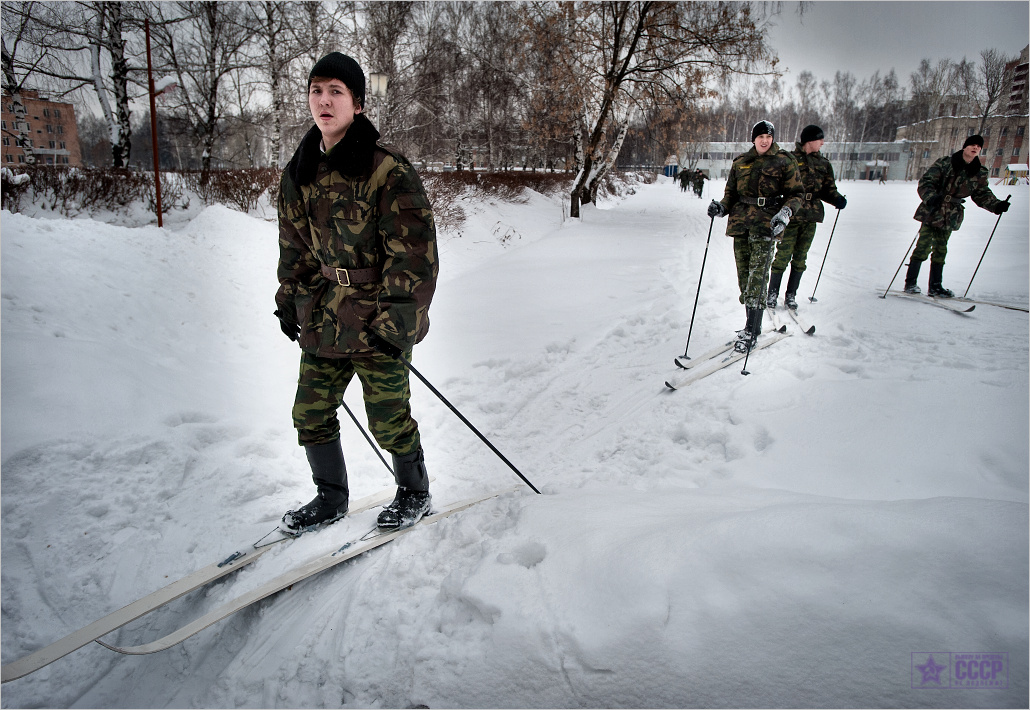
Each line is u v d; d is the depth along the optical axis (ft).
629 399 13.15
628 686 4.87
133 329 13.47
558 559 6.08
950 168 20.80
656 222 56.70
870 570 5.01
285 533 7.57
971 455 8.57
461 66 72.33
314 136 6.87
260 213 43.62
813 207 19.26
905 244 38.11
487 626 5.59
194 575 6.64
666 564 5.53
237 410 11.53
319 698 5.52
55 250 14.78
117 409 9.55
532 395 13.82
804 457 9.08
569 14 53.47
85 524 7.67
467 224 46.32
